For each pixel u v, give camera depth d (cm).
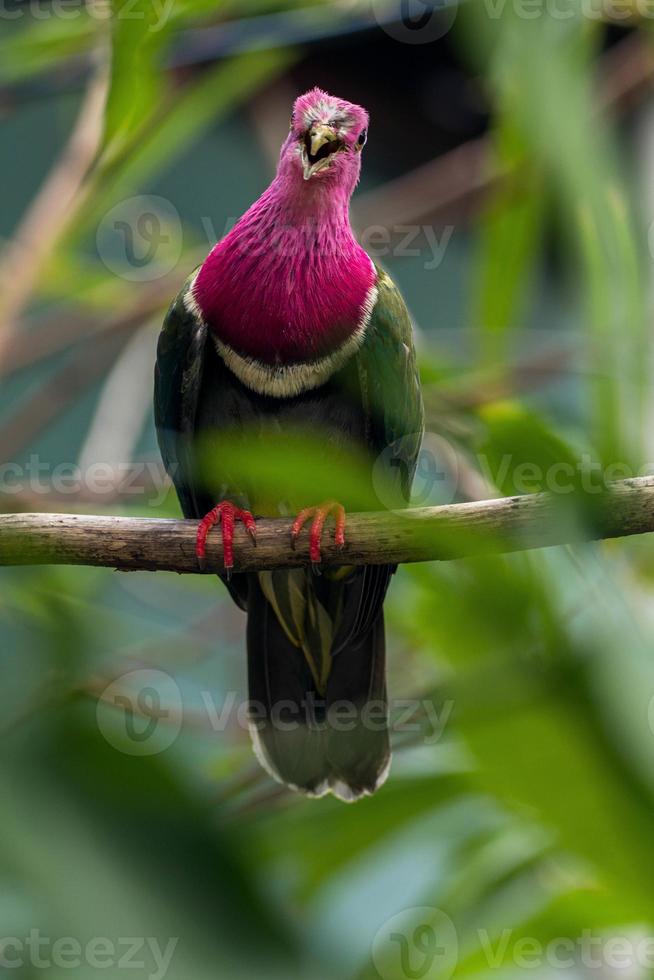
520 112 505
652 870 172
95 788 142
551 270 1031
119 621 570
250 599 729
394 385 688
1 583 536
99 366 913
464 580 211
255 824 386
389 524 539
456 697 191
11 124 1331
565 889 399
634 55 884
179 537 557
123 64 504
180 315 686
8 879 136
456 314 1360
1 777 142
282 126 1116
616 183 491
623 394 441
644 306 468
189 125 764
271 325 666
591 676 183
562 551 322
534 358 763
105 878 136
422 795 411
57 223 763
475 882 445
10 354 850
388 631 759
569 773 178
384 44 1147
